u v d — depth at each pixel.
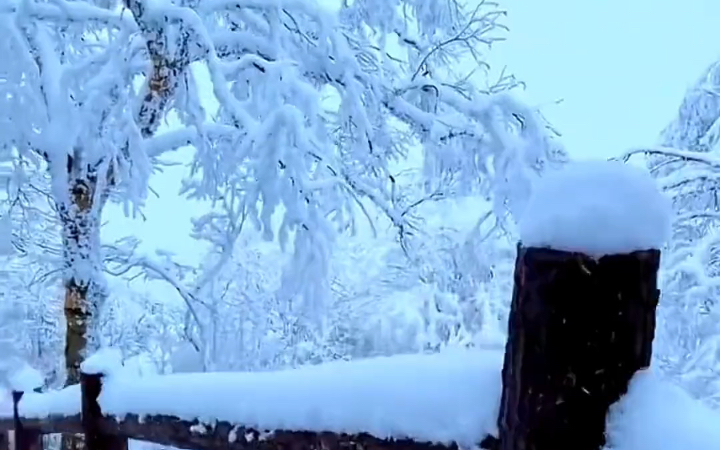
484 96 5.23
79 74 4.39
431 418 0.84
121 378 1.27
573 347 0.69
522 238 0.73
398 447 0.86
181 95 4.50
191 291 5.15
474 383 0.84
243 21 5.05
